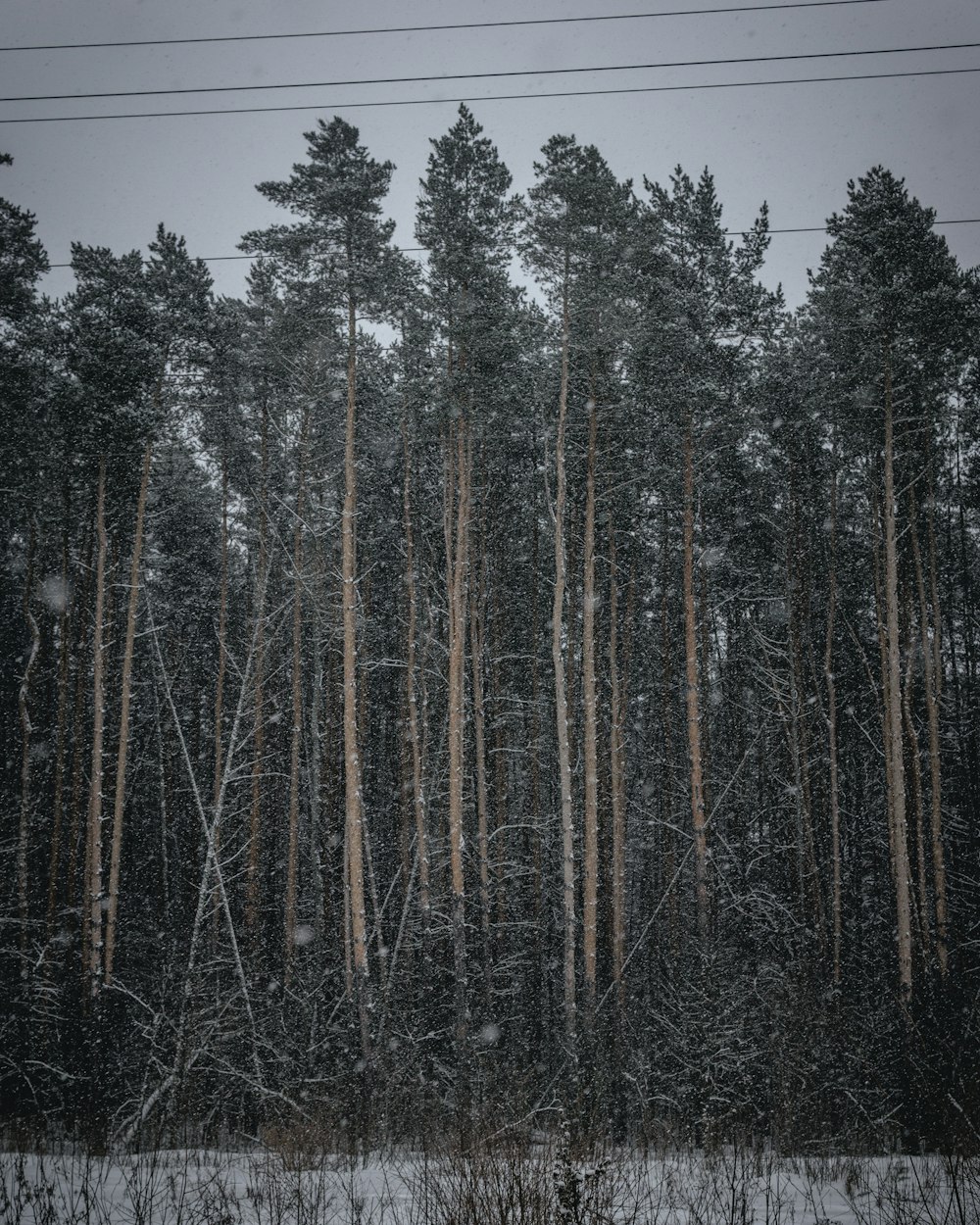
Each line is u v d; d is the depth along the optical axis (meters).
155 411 20.81
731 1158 12.04
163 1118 15.47
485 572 25.72
